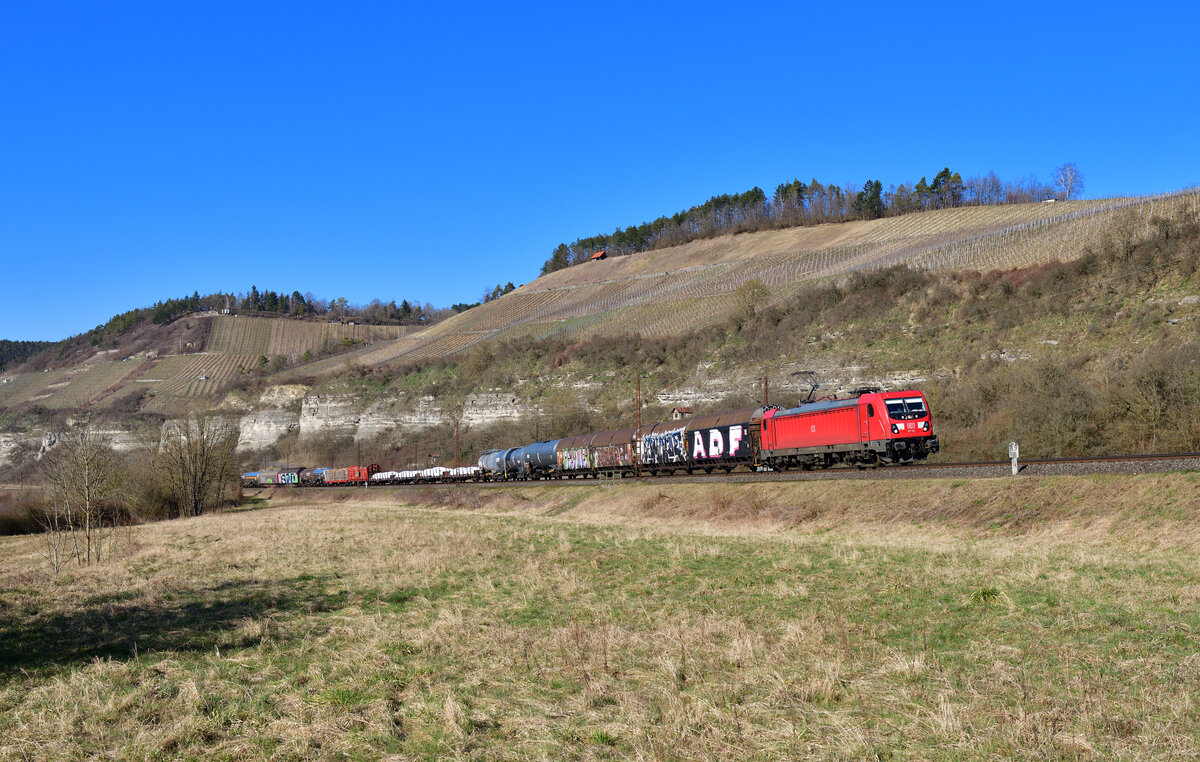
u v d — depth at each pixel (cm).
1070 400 4275
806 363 8212
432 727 1060
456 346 16288
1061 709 993
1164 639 1259
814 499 3281
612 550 2805
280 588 2295
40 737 1067
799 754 913
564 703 1152
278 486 11775
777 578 2047
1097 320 6094
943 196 17075
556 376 11506
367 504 7769
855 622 1539
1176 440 3706
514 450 7644
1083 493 2436
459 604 1928
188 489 6688
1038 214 12450
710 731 995
